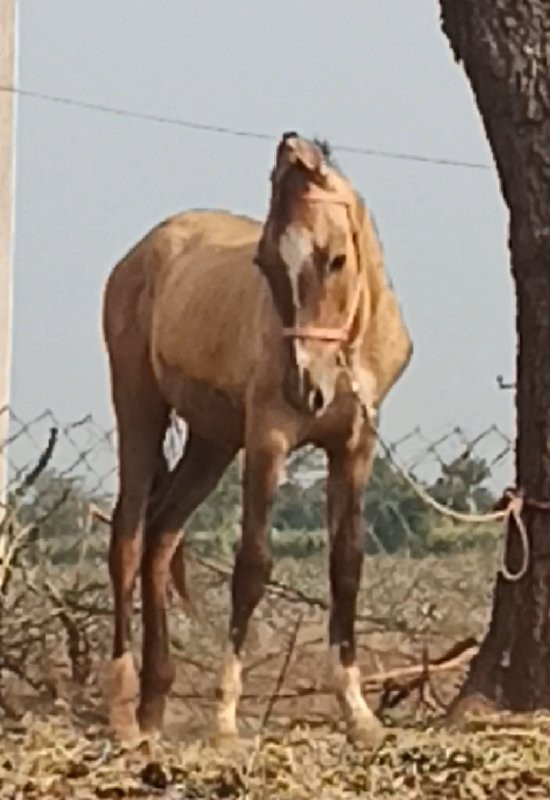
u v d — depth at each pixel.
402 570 9.27
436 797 5.55
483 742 6.05
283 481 8.15
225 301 7.53
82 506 8.68
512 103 7.10
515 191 7.15
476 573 9.16
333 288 6.95
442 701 8.10
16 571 8.59
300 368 6.91
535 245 7.10
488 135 7.27
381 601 9.26
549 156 7.07
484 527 9.10
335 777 5.71
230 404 7.55
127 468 8.31
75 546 8.69
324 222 6.91
